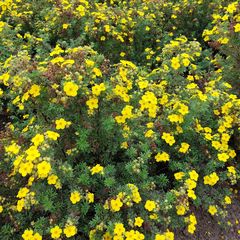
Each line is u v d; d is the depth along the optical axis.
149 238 0.63
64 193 0.66
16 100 0.71
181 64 0.85
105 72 0.76
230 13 0.97
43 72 0.65
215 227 0.77
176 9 1.31
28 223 0.67
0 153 0.75
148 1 1.34
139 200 0.62
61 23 1.15
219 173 0.79
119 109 0.71
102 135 0.71
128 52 1.18
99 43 1.12
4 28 1.07
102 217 0.63
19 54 0.73
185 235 0.74
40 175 0.59
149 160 0.77
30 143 0.73
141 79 0.82
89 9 1.23
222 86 0.86
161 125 0.76
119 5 1.38
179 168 0.74
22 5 1.29
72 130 0.70
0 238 0.66
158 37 1.25
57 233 0.58
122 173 0.71
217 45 0.99
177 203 0.66
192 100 0.77
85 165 0.68
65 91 0.62
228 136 0.78
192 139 0.80
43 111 0.70
